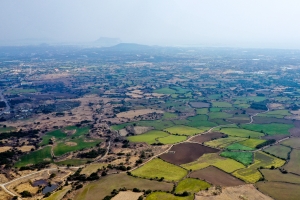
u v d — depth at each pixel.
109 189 127.31
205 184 129.50
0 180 144.50
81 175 144.00
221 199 115.94
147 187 127.69
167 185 129.25
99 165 157.50
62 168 159.88
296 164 152.88
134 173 142.75
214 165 150.62
